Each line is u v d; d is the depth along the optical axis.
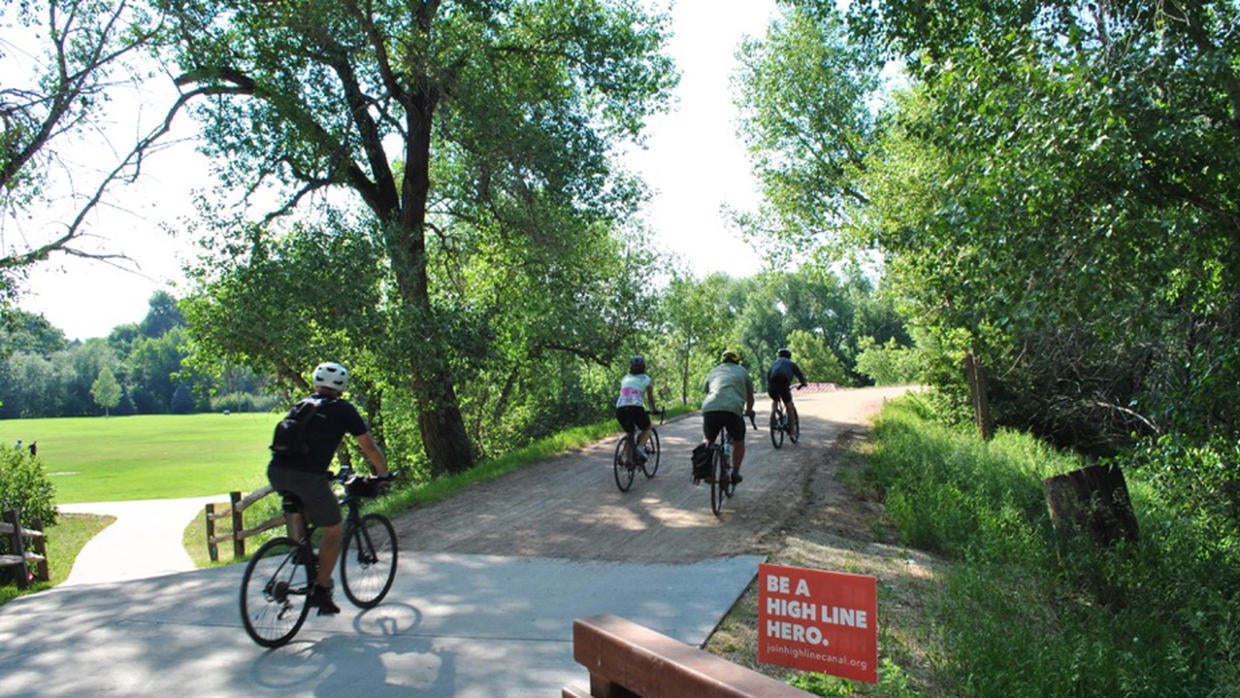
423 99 18.25
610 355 29.11
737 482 10.81
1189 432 9.38
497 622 6.25
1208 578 8.57
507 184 18.16
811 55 29.02
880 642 5.71
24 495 19.12
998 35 9.80
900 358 39.50
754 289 89.50
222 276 16.97
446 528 10.07
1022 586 7.95
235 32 16.86
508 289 22.42
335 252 16.66
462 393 28.73
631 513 10.54
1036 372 19.56
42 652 5.69
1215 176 8.20
